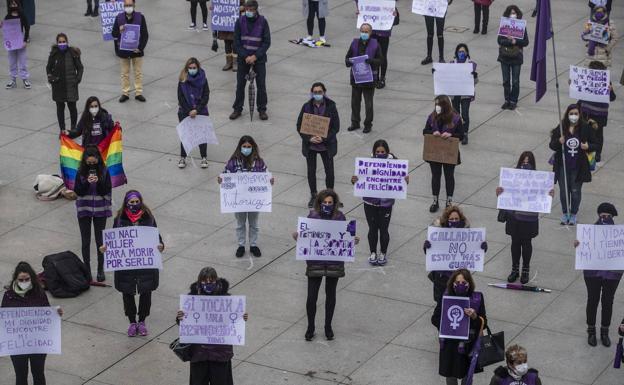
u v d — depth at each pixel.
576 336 15.99
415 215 19.83
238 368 15.16
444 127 19.38
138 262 15.49
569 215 19.36
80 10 32.50
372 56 23.05
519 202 16.95
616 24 31.62
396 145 22.88
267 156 22.41
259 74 23.95
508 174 16.98
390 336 16.02
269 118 24.39
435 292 15.62
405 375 15.00
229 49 27.17
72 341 15.87
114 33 24.97
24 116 24.67
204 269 13.87
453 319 13.58
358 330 16.17
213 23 26.94
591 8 31.34
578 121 19.03
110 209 17.31
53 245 18.83
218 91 26.05
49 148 22.95
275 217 19.77
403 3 33.06
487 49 28.94
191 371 13.95
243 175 17.67
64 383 14.83
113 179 19.41
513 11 24.31
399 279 17.66
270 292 17.28
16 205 20.33
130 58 25.12
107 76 27.08
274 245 18.78
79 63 23.03
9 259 18.30
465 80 22.48
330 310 15.73
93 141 19.81
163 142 23.19
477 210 20.00
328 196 15.42
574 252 18.52
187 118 21.38
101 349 15.67
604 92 21.34
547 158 22.36
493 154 22.50
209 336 13.74
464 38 29.84
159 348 15.73
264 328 16.22
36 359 14.10
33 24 30.67
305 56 28.39
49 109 25.12
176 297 17.12
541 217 19.77
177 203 20.38
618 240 15.31
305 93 25.86
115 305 16.91
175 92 26.03
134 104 25.27
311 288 15.58
